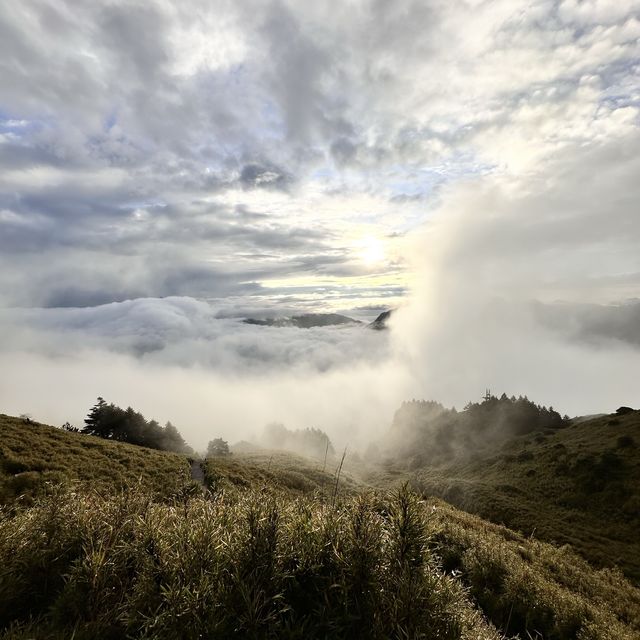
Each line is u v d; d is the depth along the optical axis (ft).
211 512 16.88
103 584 14.29
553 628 27.73
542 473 185.37
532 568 41.47
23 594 15.05
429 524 16.43
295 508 18.01
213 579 13.61
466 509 159.53
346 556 15.01
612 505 139.54
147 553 15.62
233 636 12.17
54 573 15.98
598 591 44.34
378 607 13.75
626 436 182.29
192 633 11.96
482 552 37.32
